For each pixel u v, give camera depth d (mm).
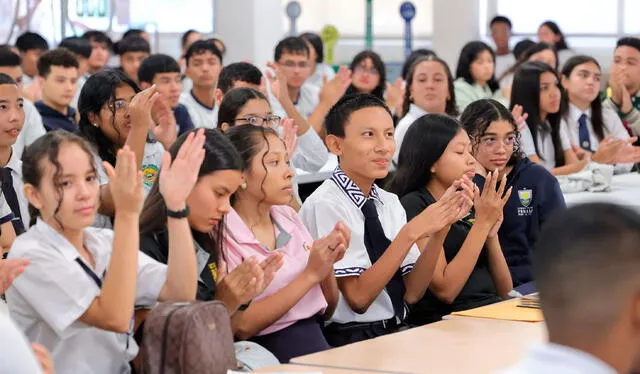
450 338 2662
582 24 10008
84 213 2479
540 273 1604
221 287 2779
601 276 1544
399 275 3393
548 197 4059
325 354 2498
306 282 2945
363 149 3328
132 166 2422
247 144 3033
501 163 3979
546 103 5297
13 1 8242
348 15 10836
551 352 1558
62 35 8469
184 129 5695
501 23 9445
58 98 5527
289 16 10188
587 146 5828
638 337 1557
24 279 2508
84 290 2488
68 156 2469
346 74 5680
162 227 2816
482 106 3998
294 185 4039
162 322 2389
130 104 3533
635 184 5617
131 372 2676
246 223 3082
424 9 10711
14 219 3604
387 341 2629
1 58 5613
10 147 3895
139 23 9414
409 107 5672
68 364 2541
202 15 9602
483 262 3693
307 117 6727
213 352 2412
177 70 5504
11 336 1879
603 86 7203
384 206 3447
